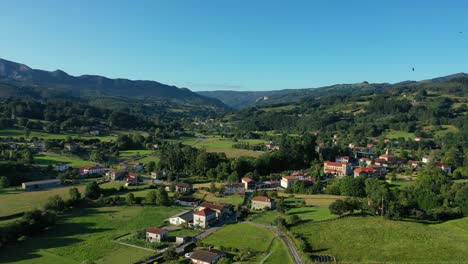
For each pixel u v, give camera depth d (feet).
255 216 529.86
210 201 621.72
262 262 352.90
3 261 361.92
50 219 463.83
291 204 581.53
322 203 578.25
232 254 386.52
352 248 381.19
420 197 550.77
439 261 340.59
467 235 405.59
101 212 536.42
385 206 487.20
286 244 403.34
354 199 524.93
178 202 601.62
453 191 551.18
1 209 506.89
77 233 447.83
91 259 370.53
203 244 412.57
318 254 370.32
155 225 487.20
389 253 363.56
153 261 367.25
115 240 426.10
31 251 389.60
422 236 402.52
